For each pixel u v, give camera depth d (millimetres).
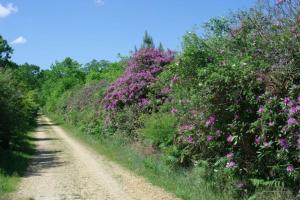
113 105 22500
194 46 11328
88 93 39094
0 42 51906
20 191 11250
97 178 13172
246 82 8375
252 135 8656
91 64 83000
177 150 12555
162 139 13797
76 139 29266
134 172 14023
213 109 9141
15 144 21625
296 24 8273
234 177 9117
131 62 21797
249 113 8594
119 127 21484
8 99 18219
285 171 7859
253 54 9055
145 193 10766
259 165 8609
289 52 8023
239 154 8953
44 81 111562
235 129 8758
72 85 77938
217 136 9383
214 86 8867
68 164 16562
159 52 21422
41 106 100562
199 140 10305
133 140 19500
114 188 11516
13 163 16031
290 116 7336
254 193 8641
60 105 63281
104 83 37375
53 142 27375
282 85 7852
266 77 8078
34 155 20172
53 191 11250
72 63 89188
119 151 18781
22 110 23047
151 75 20688
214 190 9688
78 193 10953
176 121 13055
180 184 11125
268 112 7777
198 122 10172
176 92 12742
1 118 17875
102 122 25656
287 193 7871
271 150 8031
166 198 10148
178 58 12086
